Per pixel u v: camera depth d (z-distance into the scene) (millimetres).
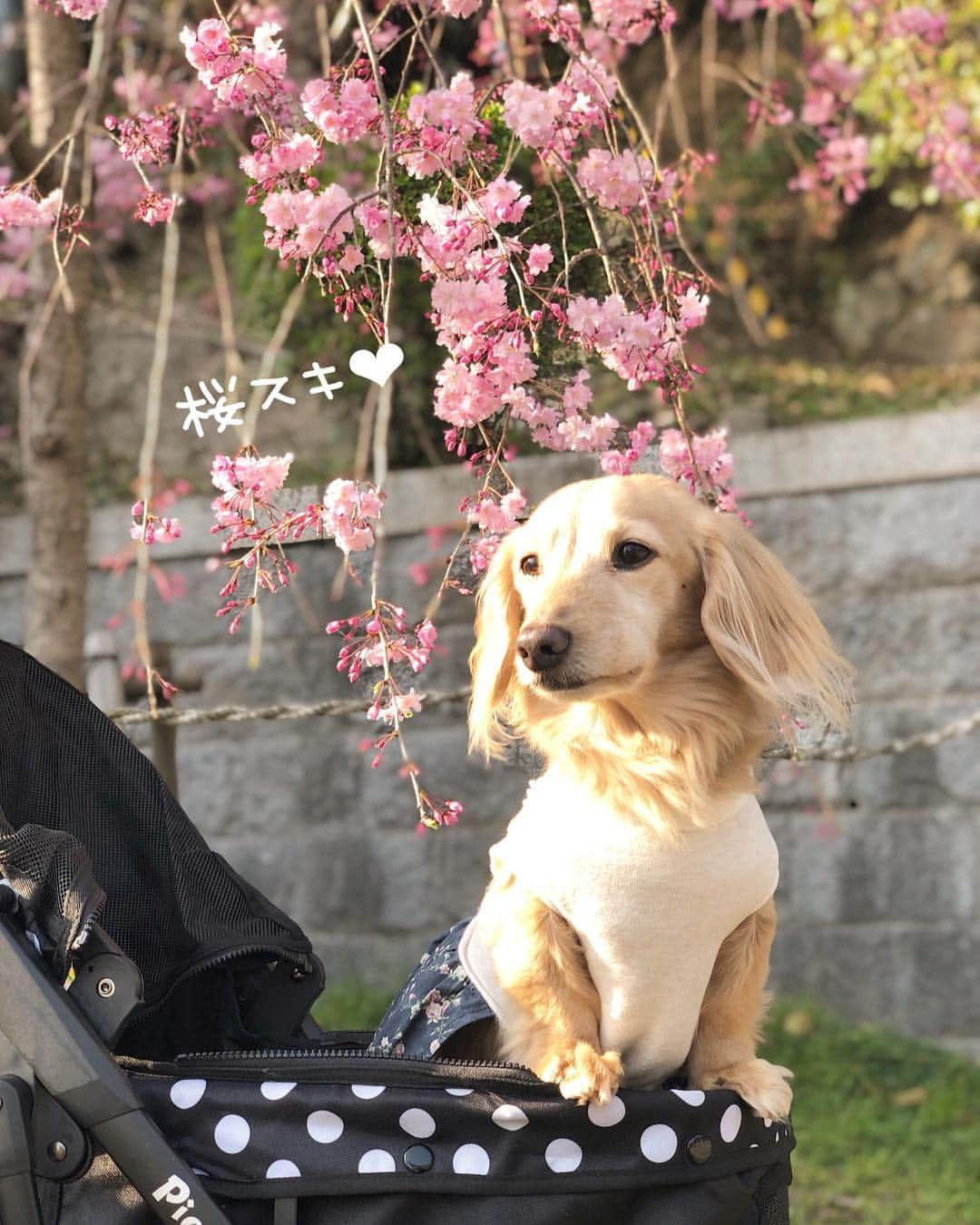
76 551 4043
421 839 5715
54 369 4027
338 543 2416
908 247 8352
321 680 5785
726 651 2146
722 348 8109
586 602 2119
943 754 5375
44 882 1987
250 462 2459
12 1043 1895
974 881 5328
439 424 5727
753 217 8477
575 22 2912
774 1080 2143
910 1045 5230
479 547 2602
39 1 3217
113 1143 1844
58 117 4203
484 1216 1862
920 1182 4355
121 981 1953
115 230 6324
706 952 2117
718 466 2750
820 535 5512
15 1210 1858
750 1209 2027
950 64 5395
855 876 5457
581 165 2631
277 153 2480
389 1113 1874
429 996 2285
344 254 2551
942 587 5398
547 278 2852
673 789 2113
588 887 2088
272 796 5848
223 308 4551
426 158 2492
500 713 2559
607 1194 1886
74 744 2336
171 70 5484
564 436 2623
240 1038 2432
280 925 2377
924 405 6973
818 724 2979
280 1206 1855
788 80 8234
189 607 5887
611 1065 2059
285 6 6066
